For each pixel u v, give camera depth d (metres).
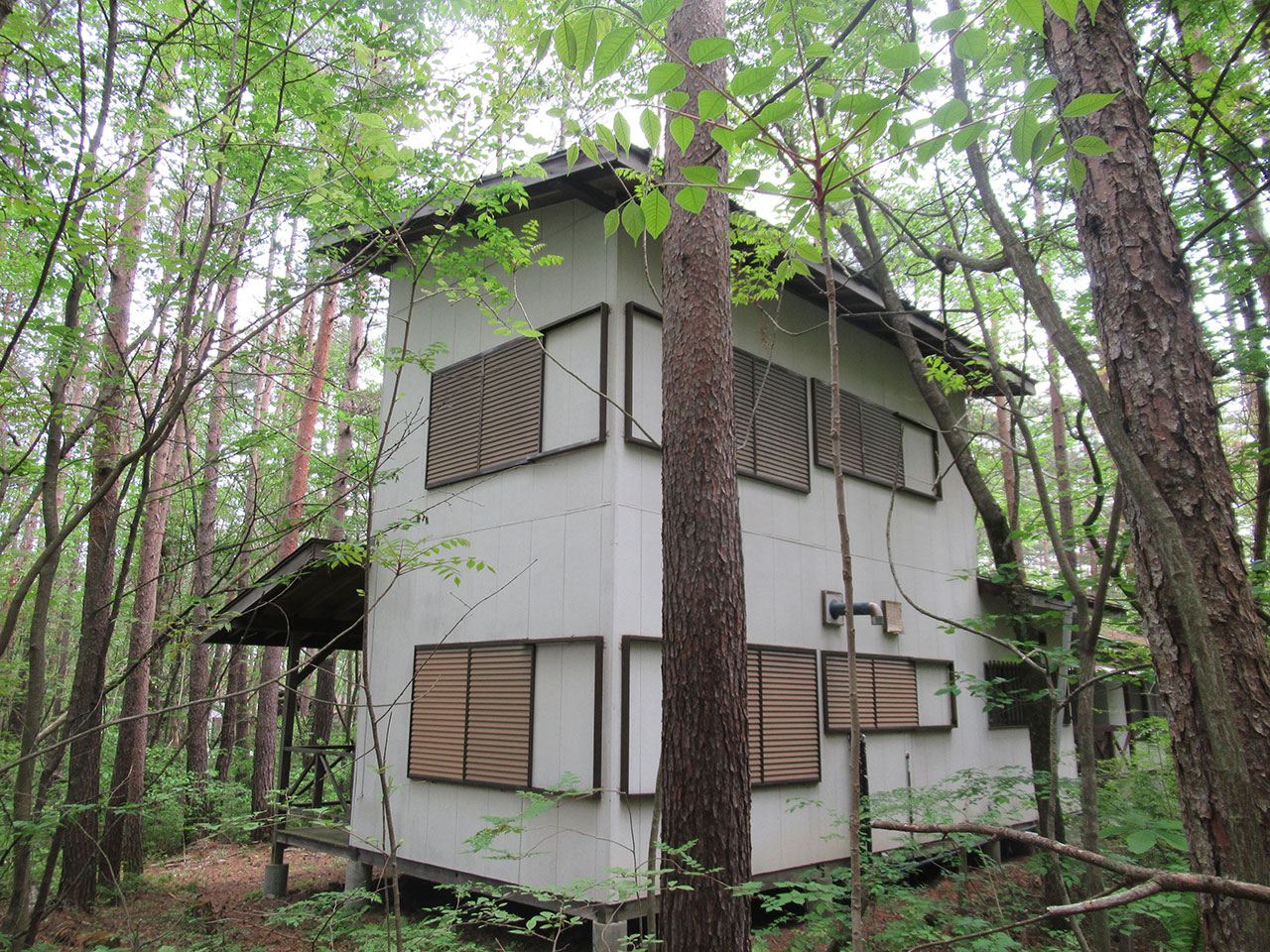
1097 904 1.59
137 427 5.86
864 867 6.34
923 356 9.14
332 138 4.84
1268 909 2.13
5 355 3.52
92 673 5.08
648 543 6.75
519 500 7.36
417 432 8.59
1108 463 11.16
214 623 6.75
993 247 9.16
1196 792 3.08
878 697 8.60
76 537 13.20
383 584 8.52
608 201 6.98
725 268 4.82
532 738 6.70
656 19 1.81
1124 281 3.48
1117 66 3.61
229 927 6.94
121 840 8.24
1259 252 6.64
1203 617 2.36
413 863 7.34
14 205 4.00
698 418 4.55
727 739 4.17
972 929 5.10
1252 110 6.39
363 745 8.20
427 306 8.95
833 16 5.90
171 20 4.90
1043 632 10.30
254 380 12.52
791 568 7.94
